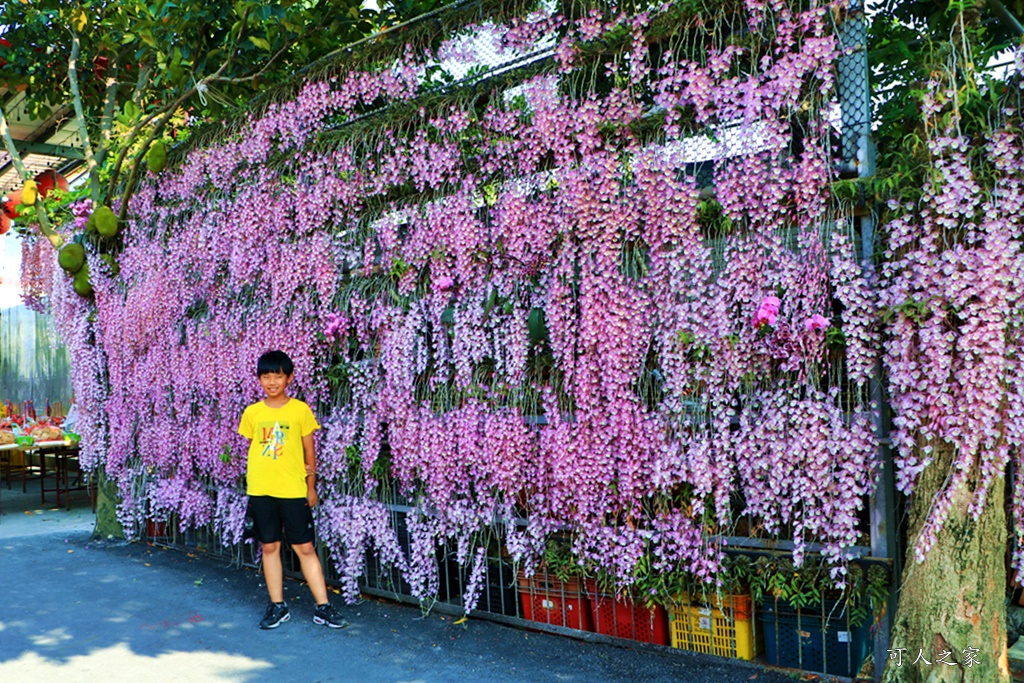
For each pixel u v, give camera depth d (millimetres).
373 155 4848
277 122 5301
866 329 3107
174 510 6324
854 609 3205
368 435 4660
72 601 4977
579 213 3787
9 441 8047
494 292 4148
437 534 4449
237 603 4898
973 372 2783
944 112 2916
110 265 7031
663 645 3781
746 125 3305
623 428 3609
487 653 3889
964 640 2824
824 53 3150
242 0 5379
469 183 4270
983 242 2871
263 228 5359
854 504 3082
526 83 4027
